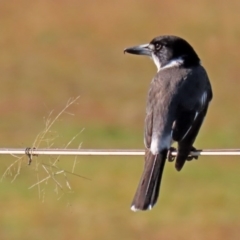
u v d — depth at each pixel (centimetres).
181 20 3356
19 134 2427
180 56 1023
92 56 3127
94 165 2069
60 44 3228
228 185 2003
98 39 3275
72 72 2989
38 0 3572
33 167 1084
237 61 2998
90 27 3372
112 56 3123
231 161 2109
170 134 902
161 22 3372
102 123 2491
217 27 3231
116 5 3550
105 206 1884
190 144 895
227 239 1761
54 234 1773
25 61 3084
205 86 976
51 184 1891
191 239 1764
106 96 2766
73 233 1775
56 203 1878
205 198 1945
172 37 1036
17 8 3506
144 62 3055
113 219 1831
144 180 877
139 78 2931
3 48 3194
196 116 931
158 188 872
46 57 3116
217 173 2059
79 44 3228
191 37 3209
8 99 2739
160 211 1878
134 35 3309
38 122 2520
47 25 3378
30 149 883
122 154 867
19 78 2934
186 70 991
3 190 1912
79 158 2067
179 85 954
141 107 2659
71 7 3528
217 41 3134
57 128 2431
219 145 2327
